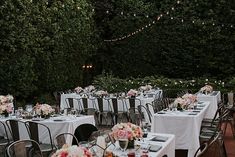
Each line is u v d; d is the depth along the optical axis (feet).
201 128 24.26
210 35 56.03
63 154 10.12
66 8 49.26
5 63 39.40
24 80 41.39
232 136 27.73
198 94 37.19
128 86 48.91
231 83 47.34
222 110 27.32
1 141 20.53
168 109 25.05
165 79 50.72
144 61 58.49
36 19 43.62
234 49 55.77
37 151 16.19
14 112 25.98
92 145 13.61
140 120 22.88
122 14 58.54
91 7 54.80
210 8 56.70
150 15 58.39
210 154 13.88
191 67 57.41
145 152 12.73
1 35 38.88
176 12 57.62
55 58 47.21
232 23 55.72
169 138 15.80
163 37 57.98
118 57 59.26
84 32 53.01
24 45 40.98
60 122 21.09
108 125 33.88
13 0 39.68
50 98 45.24
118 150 13.47
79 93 41.27
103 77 51.93
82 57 53.52
